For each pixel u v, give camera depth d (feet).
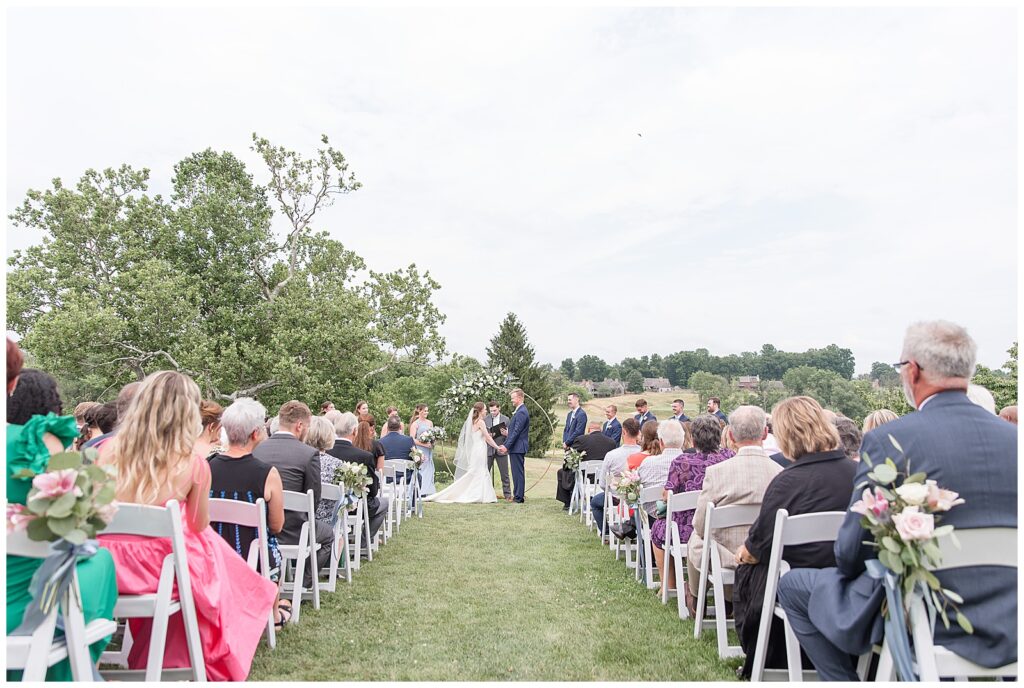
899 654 7.61
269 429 21.90
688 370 193.77
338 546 18.13
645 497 18.03
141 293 76.79
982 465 7.76
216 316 87.15
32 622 7.84
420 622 15.05
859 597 8.41
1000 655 7.39
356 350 83.25
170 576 9.42
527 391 110.83
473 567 21.27
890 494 7.62
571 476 36.45
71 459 7.55
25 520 7.38
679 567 15.56
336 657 12.56
